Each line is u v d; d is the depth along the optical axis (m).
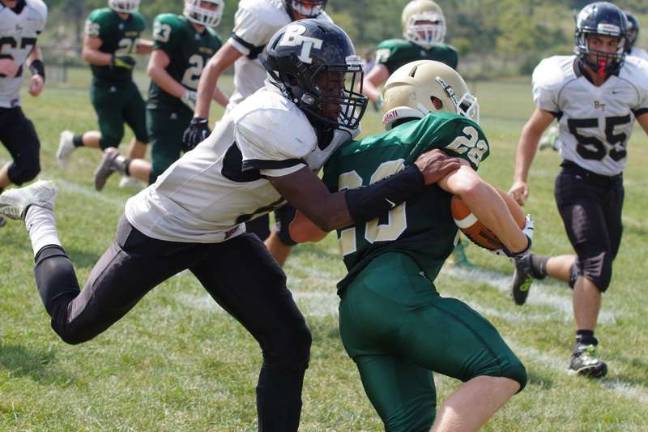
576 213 11.80
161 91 16.62
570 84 11.73
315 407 9.66
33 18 14.09
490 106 67.44
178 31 16.48
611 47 11.55
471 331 6.79
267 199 7.53
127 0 19.89
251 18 11.77
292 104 7.14
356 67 7.27
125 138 28.62
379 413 7.14
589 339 11.53
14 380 9.50
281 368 7.89
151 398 9.48
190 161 7.53
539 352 12.16
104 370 10.05
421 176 6.97
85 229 16.28
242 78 12.36
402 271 7.04
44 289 8.18
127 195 19.78
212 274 7.98
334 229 7.11
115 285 7.75
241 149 7.12
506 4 145.88
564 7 152.62
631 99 11.67
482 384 6.63
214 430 8.98
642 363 12.12
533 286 15.61
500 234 6.94
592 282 11.56
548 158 32.62
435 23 15.84
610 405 10.38
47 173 21.67
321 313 12.74
